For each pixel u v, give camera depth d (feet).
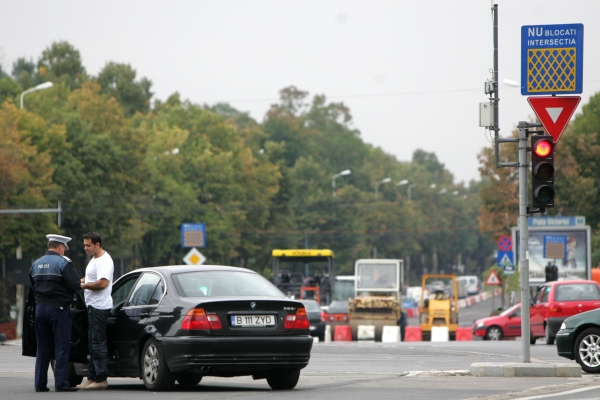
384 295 575.38
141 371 170.91
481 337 592.19
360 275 579.07
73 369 187.32
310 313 530.27
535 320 406.41
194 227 601.62
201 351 161.58
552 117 201.26
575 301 362.12
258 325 165.99
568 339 215.92
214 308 163.73
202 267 176.04
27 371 225.76
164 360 164.86
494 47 207.72
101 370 173.37
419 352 305.73
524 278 202.39
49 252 174.60
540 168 198.80
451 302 570.46
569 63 199.00
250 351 163.94
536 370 196.85
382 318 552.41
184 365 161.99
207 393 164.25
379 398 153.99
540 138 199.11
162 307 168.04
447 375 201.26
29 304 178.60
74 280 172.55
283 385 173.17
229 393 163.84
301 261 645.10
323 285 637.30
